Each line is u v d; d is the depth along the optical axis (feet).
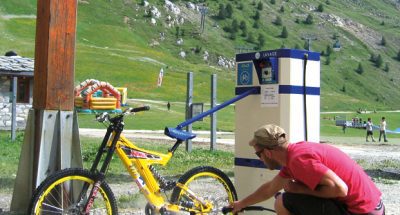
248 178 21.97
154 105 254.27
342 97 587.27
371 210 14.55
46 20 22.16
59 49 22.24
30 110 22.50
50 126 22.09
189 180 20.42
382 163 55.83
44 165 21.93
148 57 525.34
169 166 43.16
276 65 21.11
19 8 575.79
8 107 101.55
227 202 21.02
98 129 112.88
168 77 439.22
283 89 20.98
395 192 33.35
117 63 442.91
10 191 28.78
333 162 14.42
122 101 101.09
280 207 15.42
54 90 22.15
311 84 21.49
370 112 444.14
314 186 14.24
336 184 14.02
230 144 79.51
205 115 21.83
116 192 29.35
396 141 127.65
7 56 119.55
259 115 21.66
